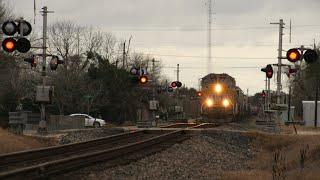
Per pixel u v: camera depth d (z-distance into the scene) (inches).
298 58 2810.0
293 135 4992.6
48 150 2896.2
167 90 7027.6
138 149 3376.0
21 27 2787.9
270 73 4217.5
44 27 4532.5
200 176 2514.8
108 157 2780.5
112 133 5403.5
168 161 3002.0
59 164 2193.7
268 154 4266.7
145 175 2384.4
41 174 1971.0
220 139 4963.1
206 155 3627.0
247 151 4424.2
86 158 2539.4
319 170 2591.0
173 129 5433.1
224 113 7224.4
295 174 2586.1
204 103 7337.6
